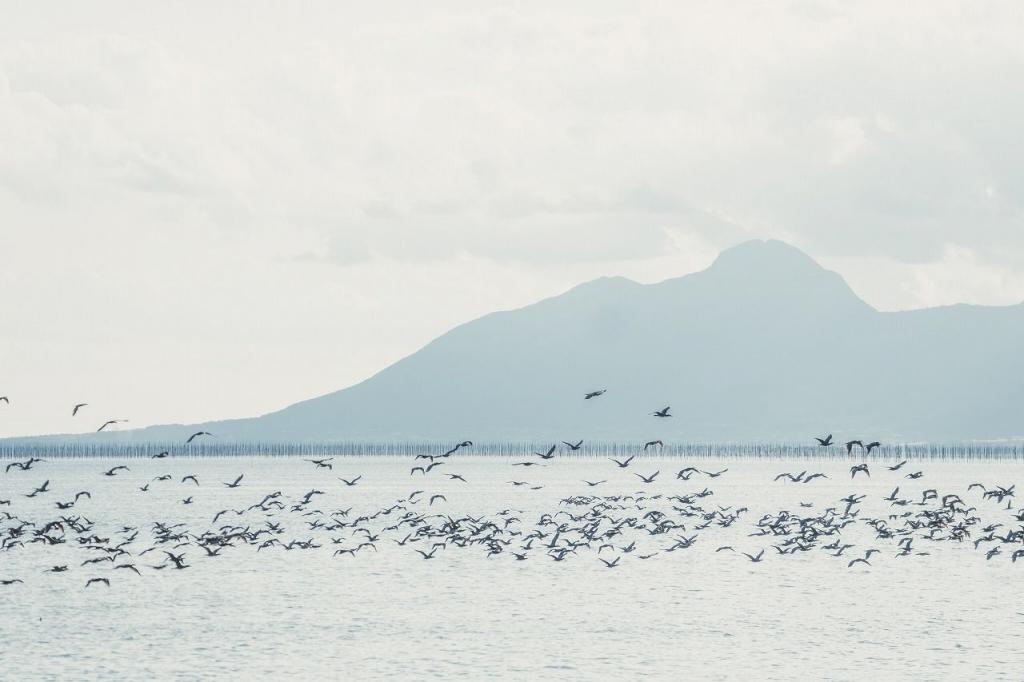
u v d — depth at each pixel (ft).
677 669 317.42
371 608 405.18
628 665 321.52
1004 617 385.29
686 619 385.09
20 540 589.32
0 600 420.77
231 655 334.65
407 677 309.22
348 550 510.99
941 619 382.01
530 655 333.83
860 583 457.27
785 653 334.24
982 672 310.45
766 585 453.99
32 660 328.49
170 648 342.85
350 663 324.39
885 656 329.93
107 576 479.41
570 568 501.15
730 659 328.29
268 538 629.51
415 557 537.24
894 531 633.61
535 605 411.13
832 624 375.25
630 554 549.13
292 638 357.00
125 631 366.63
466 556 541.75
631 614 393.50
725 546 537.24
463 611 400.06
